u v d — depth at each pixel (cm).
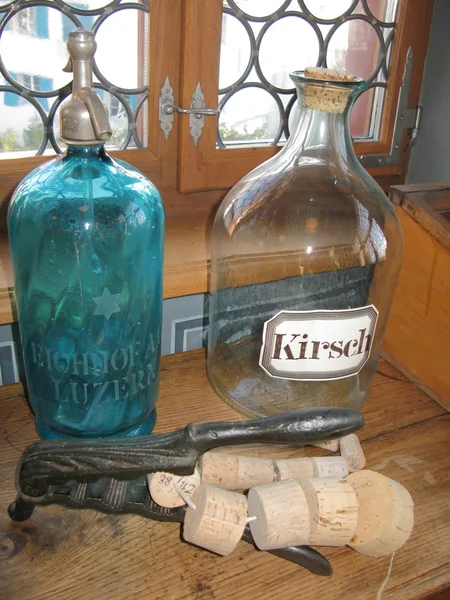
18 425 54
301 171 56
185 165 76
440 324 59
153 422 54
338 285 62
